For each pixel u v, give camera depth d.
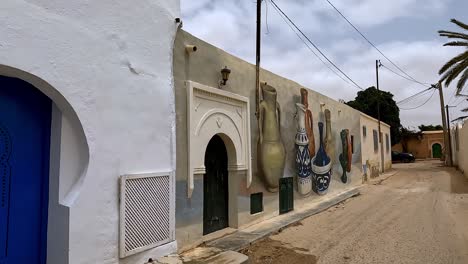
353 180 15.81
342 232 7.70
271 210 8.69
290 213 9.42
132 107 4.69
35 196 3.88
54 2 3.69
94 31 4.16
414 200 12.29
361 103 35.59
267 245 6.59
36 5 3.51
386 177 21.27
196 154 6.04
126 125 4.58
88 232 3.96
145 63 4.96
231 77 7.24
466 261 5.65
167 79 5.41
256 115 8.13
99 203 4.12
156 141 5.11
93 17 4.15
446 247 6.44
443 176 20.89
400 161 39.19
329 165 12.64
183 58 5.93
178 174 5.64
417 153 45.28
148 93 4.99
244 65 7.77
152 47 5.12
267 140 8.57
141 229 4.68
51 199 3.93
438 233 7.50
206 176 6.84
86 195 3.95
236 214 7.30
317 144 11.74
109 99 4.34
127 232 4.46
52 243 3.88
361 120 18.14
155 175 4.97
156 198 4.99
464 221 8.68
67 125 3.96
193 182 5.93
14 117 3.73
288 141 9.71
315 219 9.09
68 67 3.82
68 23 3.84
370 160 20.02
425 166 30.78
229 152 7.34
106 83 4.30
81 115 3.95
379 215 9.66
